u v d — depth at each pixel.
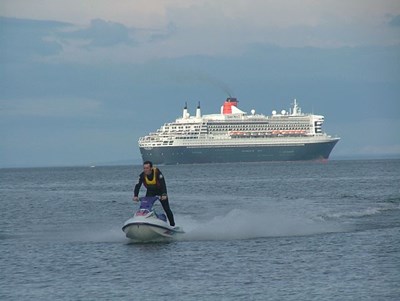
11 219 73.62
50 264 39.31
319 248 43.28
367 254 40.25
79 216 76.50
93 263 39.41
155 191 49.75
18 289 32.31
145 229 47.59
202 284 32.81
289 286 31.86
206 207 86.31
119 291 31.59
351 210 74.25
